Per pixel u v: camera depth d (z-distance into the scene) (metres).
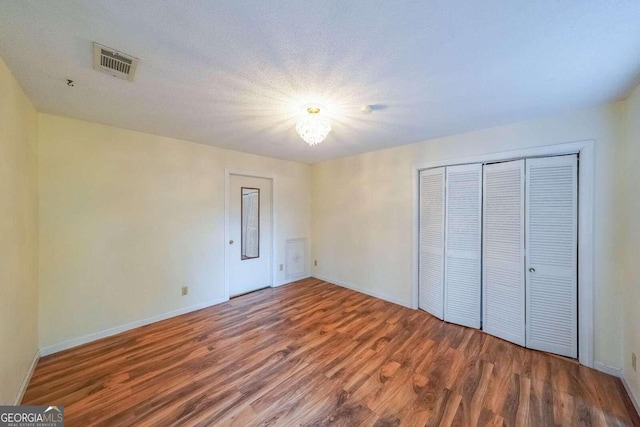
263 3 1.02
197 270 3.27
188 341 2.47
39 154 2.19
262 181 4.14
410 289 3.32
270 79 1.62
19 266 1.73
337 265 4.30
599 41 1.24
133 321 2.75
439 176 2.99
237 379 1.92
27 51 1.35
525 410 1.63
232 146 3.41
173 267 3.06
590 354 2.05
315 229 4.68
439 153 2.98
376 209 3.71
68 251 2.35
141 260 2.80
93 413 1.59
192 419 1.55
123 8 1.04
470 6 1.03
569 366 2.07
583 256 2.08
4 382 1.47
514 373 1.99
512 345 2.41
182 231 3.13
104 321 2.56
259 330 2.71
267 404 1.67
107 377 1.93
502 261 2.53
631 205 1.82
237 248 3.84
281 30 1.18
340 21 1.12
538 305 2.32
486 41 1.25
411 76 1.59
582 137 2.09
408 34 1.20
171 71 1.54
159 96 1.88
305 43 1.27
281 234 4.34
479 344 2.43
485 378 1.93
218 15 1.08
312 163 4.62
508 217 2.49
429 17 1.09
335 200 4.30
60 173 2.30
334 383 1.88
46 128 2.22
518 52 1.34
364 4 1.02
